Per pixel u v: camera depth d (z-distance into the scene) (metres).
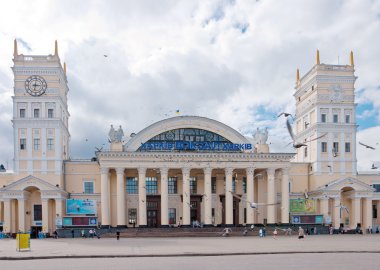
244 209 84.25
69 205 76.56
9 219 73.38
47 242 59.34
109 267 30.81
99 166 81.00
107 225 75.88
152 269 29.50
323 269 29.22
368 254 39.59
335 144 86.00
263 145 82.19
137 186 82.69
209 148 80.31
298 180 87.44
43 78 78.56
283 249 43.31
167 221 77.00
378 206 88.31
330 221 80.75
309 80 89.25
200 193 83.62
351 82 86.69
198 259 35.75
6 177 81.00
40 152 77.81
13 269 30.50
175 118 82.06
